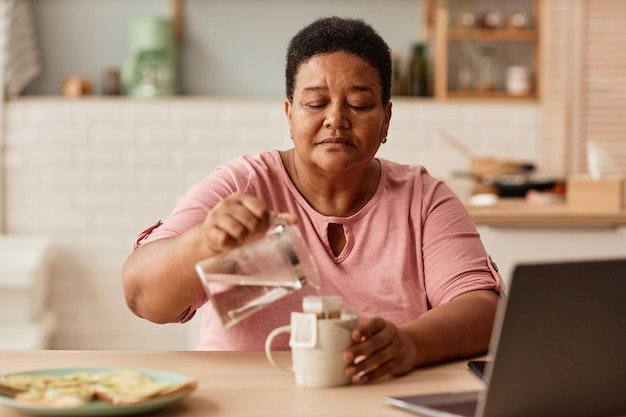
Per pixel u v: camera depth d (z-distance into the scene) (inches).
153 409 47.3
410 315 68.1
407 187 71.6
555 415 46.4
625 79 178.2
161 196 183.2
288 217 52.8
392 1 191.2
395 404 48.7
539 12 186.2
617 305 46.5
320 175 67.4
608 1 177.6
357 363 53.4
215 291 52.1
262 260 52.0
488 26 184.1
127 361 59.0
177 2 186.1
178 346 184.9
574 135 178.2
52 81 187.8
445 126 185.8
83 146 182.1
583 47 177.6
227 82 190.5
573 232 129.3
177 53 189.2
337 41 64.5
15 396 47.0
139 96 182.9
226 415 46.7
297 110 65.2
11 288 158.2
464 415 45.9
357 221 69.2
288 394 51.1
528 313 43.9
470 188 145.1
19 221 182.1
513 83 187.8
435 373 57.0
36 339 157.5
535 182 153.3
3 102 180.2
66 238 182.9
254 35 190.2
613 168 136.4
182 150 182.7
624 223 129.8
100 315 183.5
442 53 182.5
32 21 186.4
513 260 128.6
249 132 183.5
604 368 47.0
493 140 186.7
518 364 44.5
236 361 59.4
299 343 52.7
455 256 68.7
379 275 68.2
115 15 188.4
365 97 64.2
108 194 182.7
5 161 181.2
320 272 67.6
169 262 57.0
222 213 52.1
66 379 50.0
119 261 183.5
